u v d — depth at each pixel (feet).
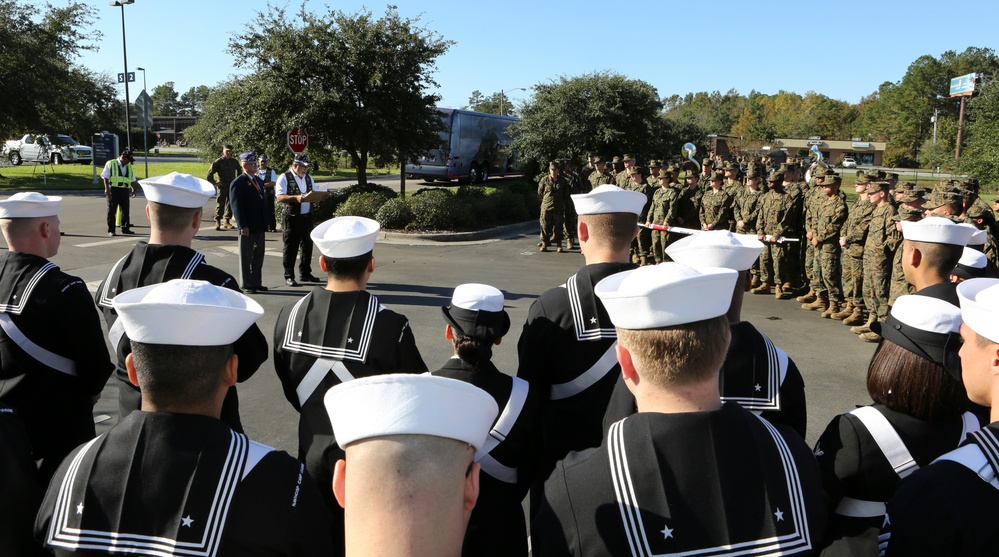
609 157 81.56
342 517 8.68
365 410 4.09
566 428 8.97
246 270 30.22
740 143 218.79
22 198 9.82
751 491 4.91
